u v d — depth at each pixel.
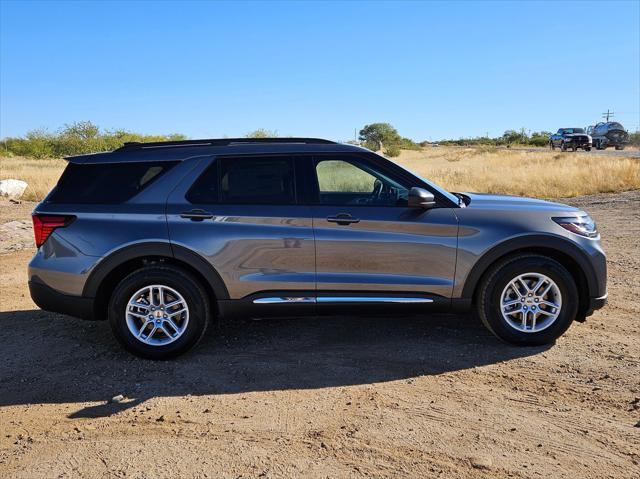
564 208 4.54
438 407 3.48
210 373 4.08
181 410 3.52
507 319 4.37
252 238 4.22
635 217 11.51
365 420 3.33
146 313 4.30
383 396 3.64
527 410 3.41
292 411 3.47
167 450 3.04
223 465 2.88
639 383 3.74
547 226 4.30
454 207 4.36
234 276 4.26
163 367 4.21
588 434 3.12
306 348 4.52
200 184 4.32
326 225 4.23
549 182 17.98
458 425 3.25
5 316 5.52
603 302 4.41
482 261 4.26
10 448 3.11
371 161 4.39
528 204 4.59
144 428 3.30
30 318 5.46
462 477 2.73
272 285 4.27
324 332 4.88
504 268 4.29
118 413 3.50
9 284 6.81
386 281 4.28
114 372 4.13
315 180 4.35
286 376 4.00
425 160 42.59
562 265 4.38
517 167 23.88
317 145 4.42
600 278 4.37
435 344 4.54
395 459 2.90
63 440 3.18
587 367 4.02
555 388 3.70
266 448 3.04
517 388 3.72
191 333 4.29
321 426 3.27
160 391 3.81
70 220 4.28
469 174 21.11
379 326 4.99
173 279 4.23
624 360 4.12
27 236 10.09
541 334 4.35
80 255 4.24
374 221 4.23
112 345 4.68
